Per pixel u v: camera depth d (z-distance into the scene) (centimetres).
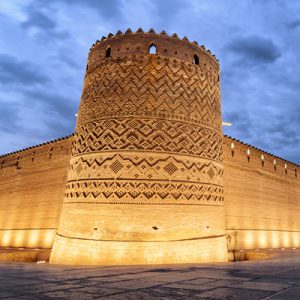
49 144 2058
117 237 1055
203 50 1370
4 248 1948
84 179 1175
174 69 1255
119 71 1250
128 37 1294
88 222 1108
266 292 361
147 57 1248
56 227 1789
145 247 1039
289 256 1270
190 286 414
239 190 1861
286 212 2244
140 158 1127
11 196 2217
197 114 1254
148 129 1159
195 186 1162
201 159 1212
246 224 1850
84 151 1225
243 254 1627
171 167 1136
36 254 1680
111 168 1131
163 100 1201
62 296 342
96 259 1042
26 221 2000
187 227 1103
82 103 1355
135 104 1188
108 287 408
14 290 380
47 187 1944
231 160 1853
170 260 1041
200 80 1308
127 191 1095
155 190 1100
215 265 794
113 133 1173
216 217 1205
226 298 328
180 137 1184
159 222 1073
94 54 1385
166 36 1293
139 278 504
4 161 2452
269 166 2183
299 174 2548
